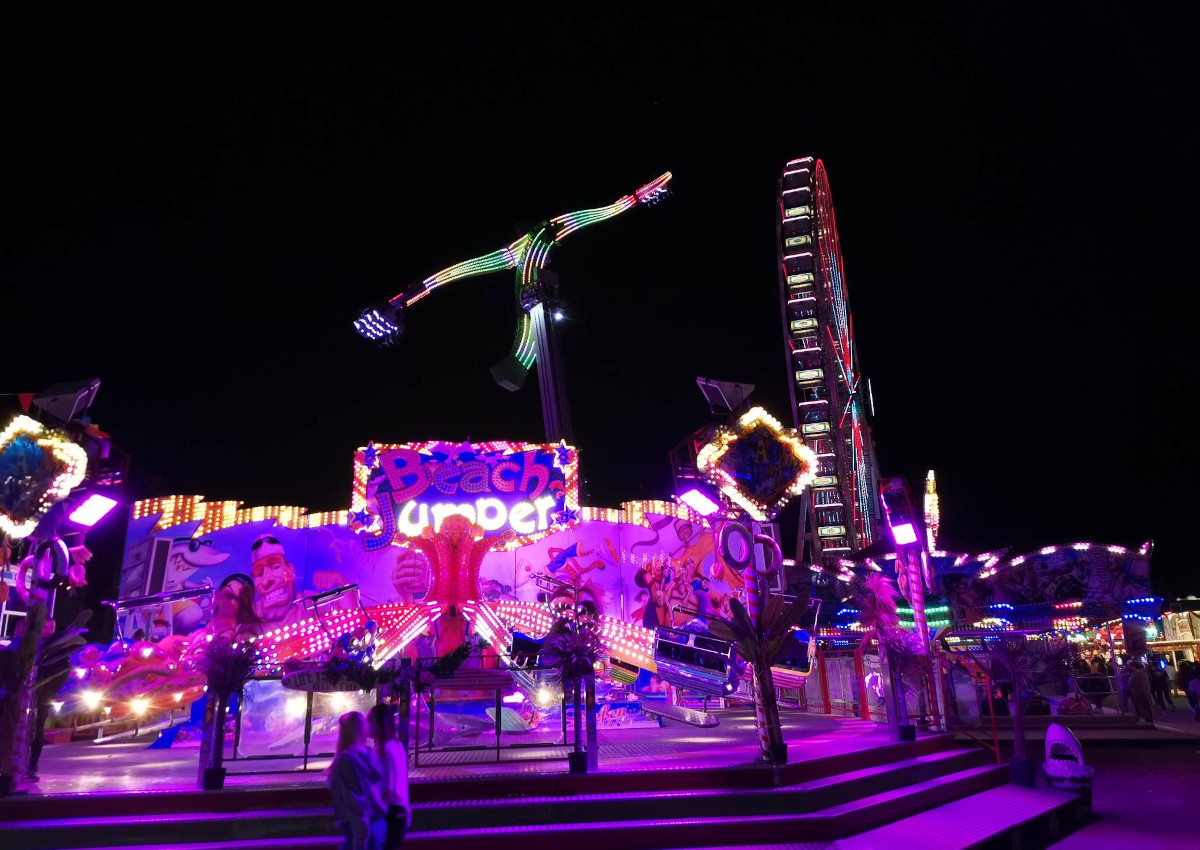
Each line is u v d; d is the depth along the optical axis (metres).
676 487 13.71
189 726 15.34
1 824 8.52
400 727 10.84
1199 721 23.88
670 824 8.80
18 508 11.16
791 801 9.37
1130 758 18.06
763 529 12.94
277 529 22.08
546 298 39.47
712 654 14.65
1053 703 24.05
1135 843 10.59
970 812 10.87
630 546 23.11
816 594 23.33
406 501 18.70
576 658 10.17
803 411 42.19
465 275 42.09
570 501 19.12
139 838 8.40
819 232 43.75
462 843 8.41
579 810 9.02
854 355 47.91
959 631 23.06
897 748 12.08
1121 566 25.45
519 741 13.15
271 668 12.21
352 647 11.38
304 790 9.03
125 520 22.36
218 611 20.27
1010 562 26.30
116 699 16.52
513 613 17.41
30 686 9.88
